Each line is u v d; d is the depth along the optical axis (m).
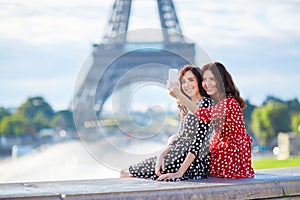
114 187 5.39
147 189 5.25
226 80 6.70
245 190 5.73
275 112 72.94
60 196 4.93
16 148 63.22
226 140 6.58
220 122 6.47
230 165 6.52
